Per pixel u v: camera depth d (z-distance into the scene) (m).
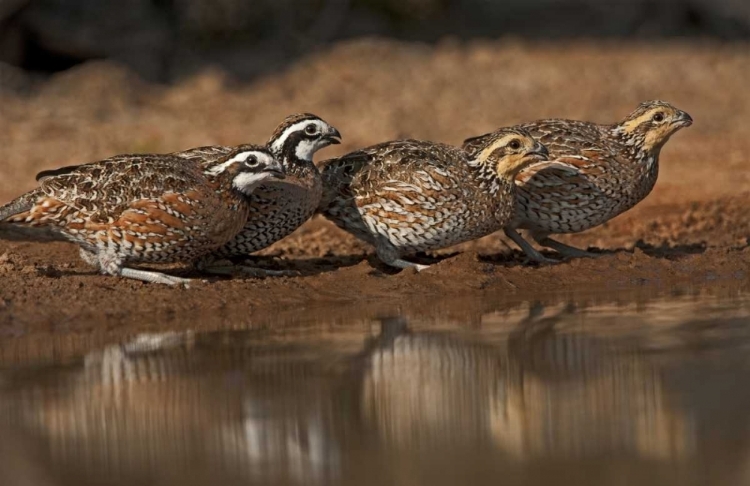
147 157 13.61
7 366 10.96
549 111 25.47
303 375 10.56
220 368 10.80
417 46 32.28
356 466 8.51
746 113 25.72
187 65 29.84
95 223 13.23
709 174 20.73
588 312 12.79
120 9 29.53
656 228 17.50
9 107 24.89
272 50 31.42
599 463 8.51
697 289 14.03
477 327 12.19
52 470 8.55
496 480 8.21
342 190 14.47
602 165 14.66
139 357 11.19
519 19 36.81
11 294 13.00
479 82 28.20
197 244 13.36
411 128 23.80
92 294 13.11
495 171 14.23
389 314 12.91
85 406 9.83
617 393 9.98
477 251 15.81
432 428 9.27
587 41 33.72
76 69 27.44
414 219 14.19
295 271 14.60
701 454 8.62
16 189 19.16
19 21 27.41
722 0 36.50
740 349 11.12
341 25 33.88
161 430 9.31
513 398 9.88
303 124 14.02
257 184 13.40
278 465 8.56
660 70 29.70
